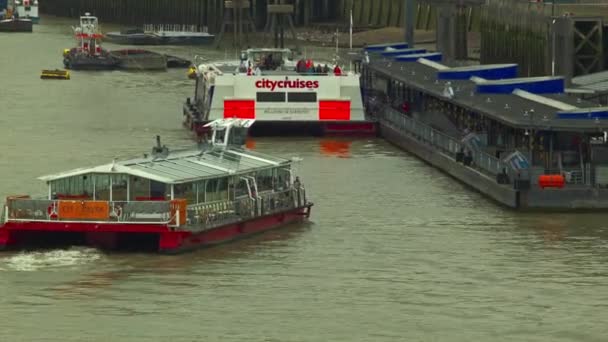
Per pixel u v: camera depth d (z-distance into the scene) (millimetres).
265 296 104188
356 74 192250
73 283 106500
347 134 186625
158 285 106312
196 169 119312
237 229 119812
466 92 169625
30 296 103250
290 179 127750
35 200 113438
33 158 161750
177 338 95062
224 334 96000
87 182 115438
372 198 139625
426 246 119312
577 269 112250
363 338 95562
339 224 126938
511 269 112125
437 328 97812
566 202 132500
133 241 115750
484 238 122125
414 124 170500
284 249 117312
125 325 97500
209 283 107062
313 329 97250
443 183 148500
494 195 137625
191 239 114875
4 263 111125
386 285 107500
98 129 190125
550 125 135125
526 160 135500
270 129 186000
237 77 184500
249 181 122125
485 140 152125
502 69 190500
